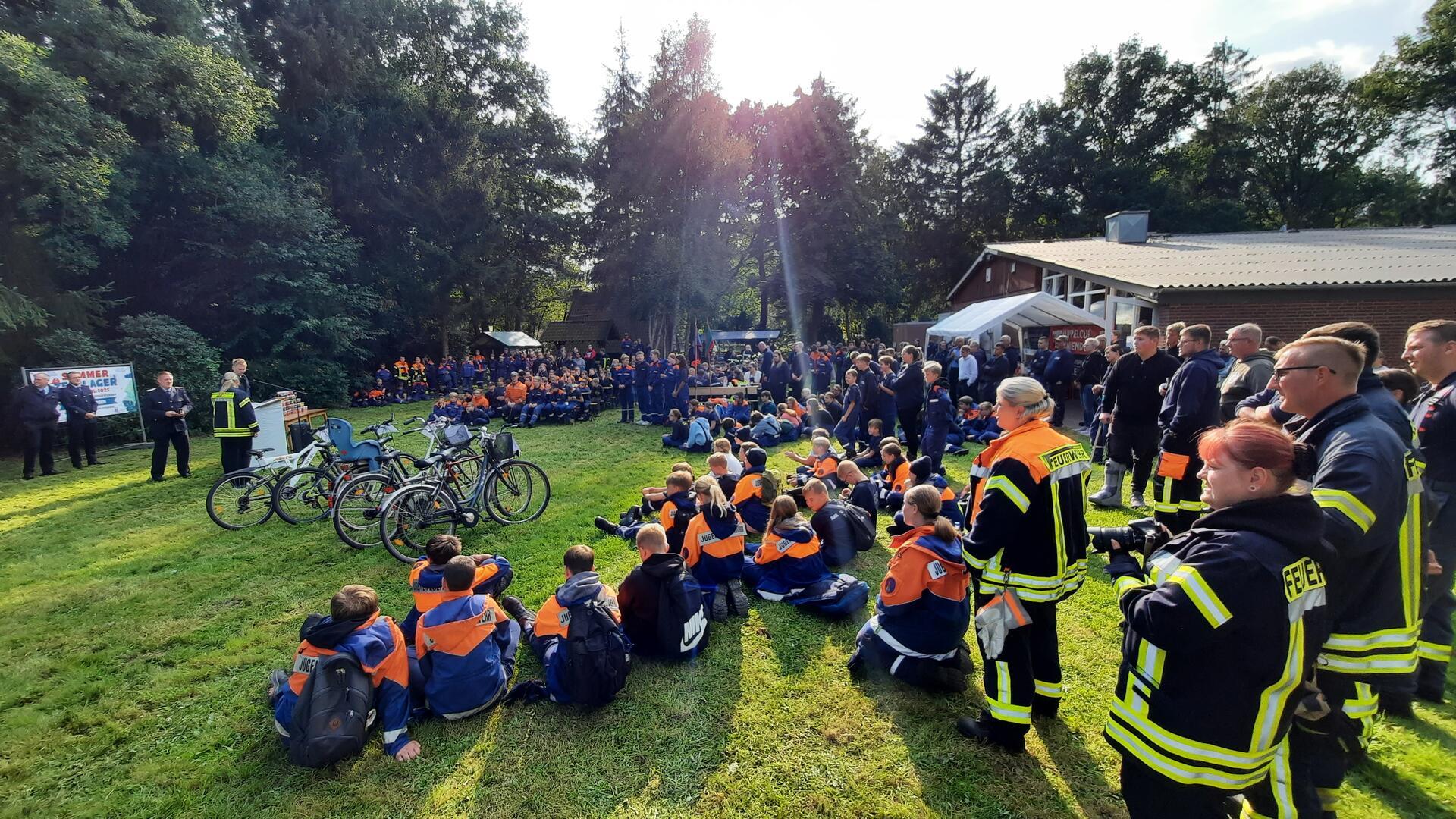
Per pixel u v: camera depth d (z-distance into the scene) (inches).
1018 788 101.0
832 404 438.3
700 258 1018.7
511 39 1119.6
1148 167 1384.1
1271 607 59.2
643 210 1069.8
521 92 1148.5
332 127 840.9
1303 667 61.4
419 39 1011.3
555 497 289.7
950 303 1072.8
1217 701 62.4
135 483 342.0
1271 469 61.1
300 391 690.2
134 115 583.8
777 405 505.4
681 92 1018.7
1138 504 234.8
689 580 146.1
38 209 480.1
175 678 141.0
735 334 1158.3
